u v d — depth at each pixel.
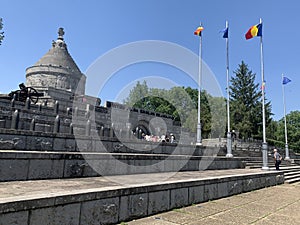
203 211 6.36
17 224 3.37
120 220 4.95
